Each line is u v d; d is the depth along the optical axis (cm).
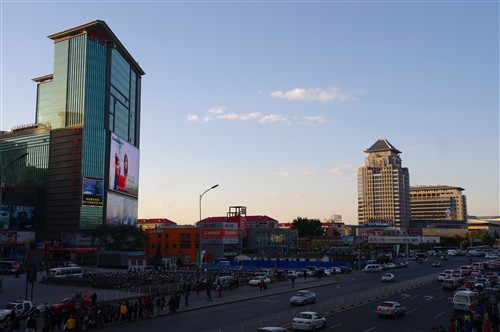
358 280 7631
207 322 3609
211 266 10538
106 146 17025
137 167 19750
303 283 7144
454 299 4125
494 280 6347
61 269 7200
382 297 5166
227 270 9250
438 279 6981
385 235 15038
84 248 15188
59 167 16700
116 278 6700
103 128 17150
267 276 7488
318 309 4181
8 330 3144
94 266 11906
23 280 7450
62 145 16825
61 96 17338
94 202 16250
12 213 15550
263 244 16650
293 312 3959
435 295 5369
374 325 3438
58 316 3384
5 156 18462
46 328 3080
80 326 3225
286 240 16738
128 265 10800
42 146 17400
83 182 16038
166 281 6438
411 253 16962
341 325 3438
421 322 3581
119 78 19038
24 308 3888
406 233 16100
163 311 4212
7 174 18150
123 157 18112
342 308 4347
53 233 16325
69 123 16950
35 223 16862
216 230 12962
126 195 18375
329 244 19725
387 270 9900
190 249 12962
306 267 9475
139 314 3869
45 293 5578
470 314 3170
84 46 17312
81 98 16950
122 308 3703
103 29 17562
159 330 3259
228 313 4091
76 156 16388
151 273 7931
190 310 4322
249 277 7375
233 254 13375
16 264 9012
